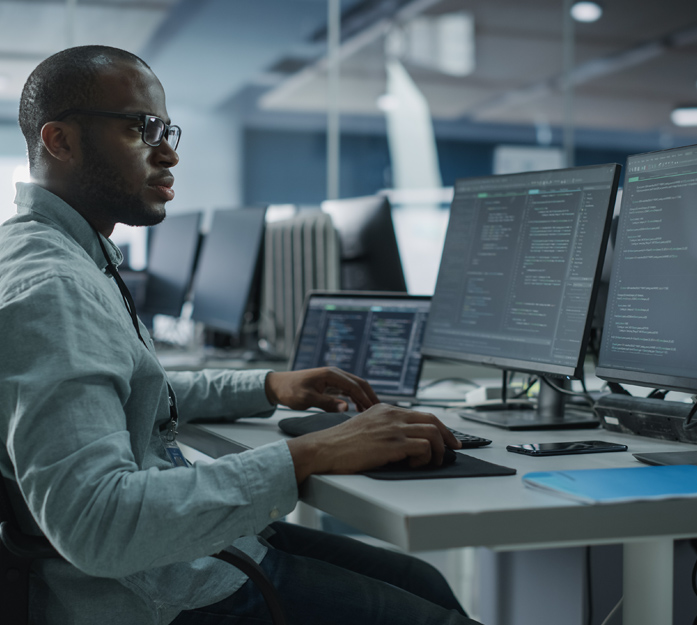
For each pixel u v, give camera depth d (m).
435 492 0.89
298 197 5.60
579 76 5.87
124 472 0.88
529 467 1.05
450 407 1.73
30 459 0.86
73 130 1.08
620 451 1.17
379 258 2.36
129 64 1.12
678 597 1.47
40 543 0.95
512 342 1.45
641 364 1.20
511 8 5.77
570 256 1.37
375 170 5.68
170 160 1.16
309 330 1.95
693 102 5.90
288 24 5.51
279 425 1.39
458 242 1.64
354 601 1.08
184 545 0.88
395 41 5.68
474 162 5.79
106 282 1.03
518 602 1.82
